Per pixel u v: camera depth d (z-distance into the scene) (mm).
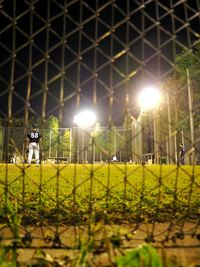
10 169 8266
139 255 1565
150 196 3982
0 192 4184
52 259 1763
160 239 2152
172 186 5230
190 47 2191
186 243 2059
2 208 2885
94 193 4270
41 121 2018
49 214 2773
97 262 1753
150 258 1534
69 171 8406
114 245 1963
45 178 6664
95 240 1879
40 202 3268
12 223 2182
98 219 2527
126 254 1631
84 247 1749
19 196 3844
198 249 1960
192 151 2309
